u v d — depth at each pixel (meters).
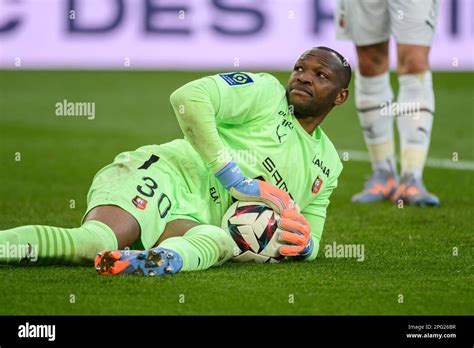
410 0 25.84
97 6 62.31
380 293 15.30
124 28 62.47
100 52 62.69
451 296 15.19
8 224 22.94
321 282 15.98
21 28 62.44
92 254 16.30
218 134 17.33
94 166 35.16
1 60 62.72
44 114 51.69
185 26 61.59
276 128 17.75
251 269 16.84
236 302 14.49
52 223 23.17
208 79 17.42
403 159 26.97
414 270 17.27
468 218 24.27
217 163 17.05
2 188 29.80
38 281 15.48
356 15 27.09
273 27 59.44
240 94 17.53
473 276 16.80
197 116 16.94
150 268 15.65
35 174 33.12
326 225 23.36
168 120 49.22
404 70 26.50
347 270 17.12
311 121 18.11
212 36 61.03
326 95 17.69
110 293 14.77
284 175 17.81
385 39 27.38
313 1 58.38
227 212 17.58
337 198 28.44
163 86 60.59
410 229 22.58
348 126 47.62
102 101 55.81
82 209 25.80
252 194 17.28
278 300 14.67
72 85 61.62
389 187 27.98
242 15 60.28
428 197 26.55
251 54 60.19
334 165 18.67
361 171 34.91
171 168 17.73
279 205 17.36
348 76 18.11
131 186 16.94
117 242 16.39
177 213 17.34
